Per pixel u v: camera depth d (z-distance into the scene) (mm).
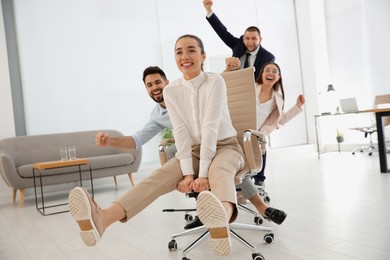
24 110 5461
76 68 5805
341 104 6430
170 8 6609
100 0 6020
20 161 4988
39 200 4789
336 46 7754
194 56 1943
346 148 7586
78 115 5789
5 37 5297
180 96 2023
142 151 5688
